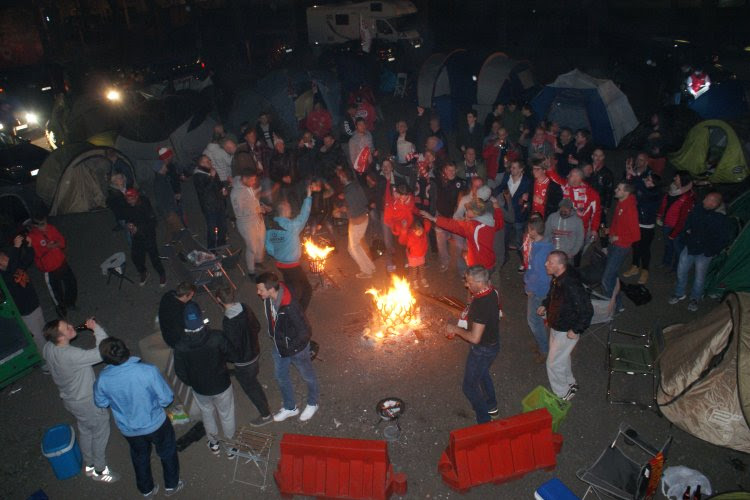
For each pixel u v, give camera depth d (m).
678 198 8.38
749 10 27.55
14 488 6.19
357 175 11.53
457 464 5.64
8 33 25.72
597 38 25.97
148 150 14.53
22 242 7.57
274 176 11.24
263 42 29.48
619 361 6.70
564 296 5.99
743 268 8.16
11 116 19.19
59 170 13.55
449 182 9.26
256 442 6.20
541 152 11.27
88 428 5.93
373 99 17.70
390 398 6.85
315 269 9.35
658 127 13.68
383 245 10.24
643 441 5.81
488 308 5.61
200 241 11.64
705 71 16.77
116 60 30.92
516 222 9.30
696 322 6.79
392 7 24.17
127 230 9.70
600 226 9.36
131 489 6.09
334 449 5.55
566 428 6.45
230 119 16.72
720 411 6.02
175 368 5.73
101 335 6.10
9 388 7.67
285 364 6.31
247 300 9.29
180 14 34.50
